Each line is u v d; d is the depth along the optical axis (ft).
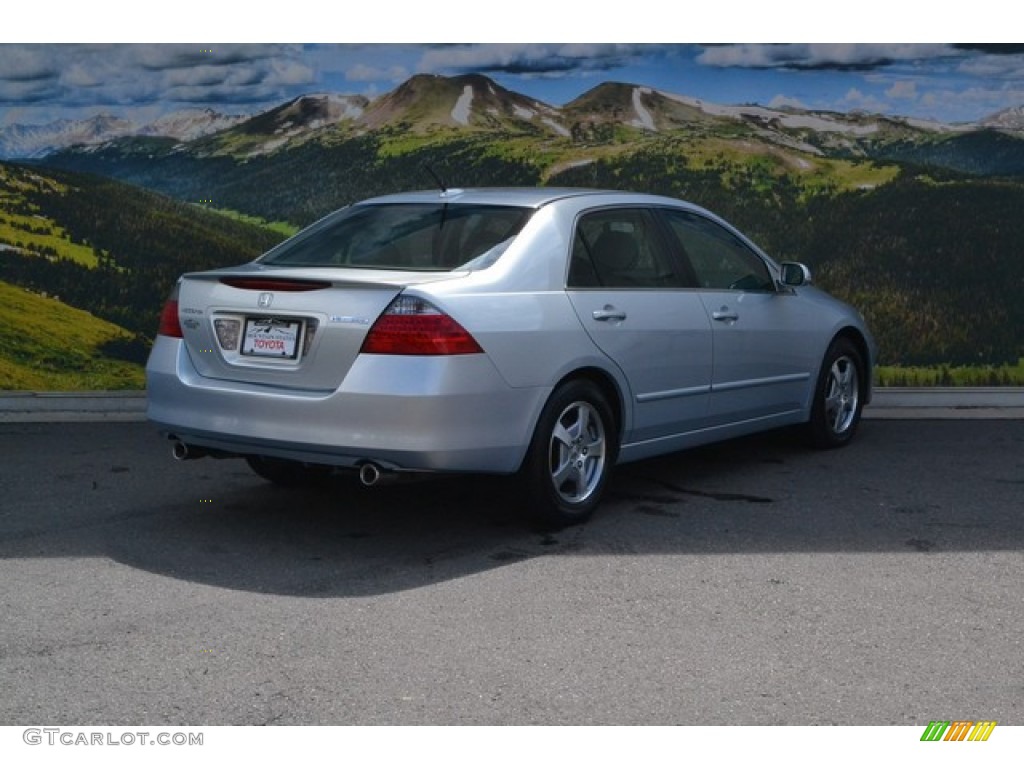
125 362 32.58
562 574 18.51
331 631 16.21
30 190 31.96
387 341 18.28
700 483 24.16
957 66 33.22
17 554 19.33
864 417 31.24
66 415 30.73
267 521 21.34
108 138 32.58
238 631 16.17
